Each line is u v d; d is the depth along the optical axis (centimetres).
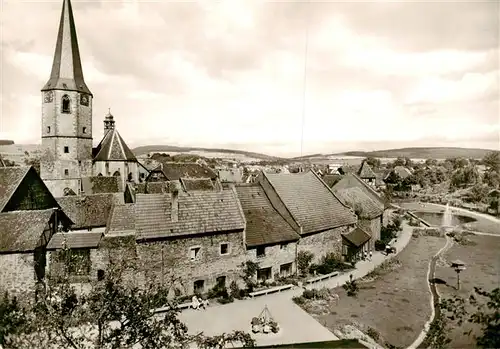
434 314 2230
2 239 2353
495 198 5044
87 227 3612
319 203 3581
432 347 1517
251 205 3241
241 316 2298
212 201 2861
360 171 8756
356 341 1853
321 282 2908
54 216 2739
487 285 2638
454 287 2644
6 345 1232
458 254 3522
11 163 4750
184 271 2580
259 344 1908
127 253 2444
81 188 5109
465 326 1794
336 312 2333
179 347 1399
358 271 3184
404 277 2947
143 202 2633
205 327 2134
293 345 1753
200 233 2614
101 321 1288
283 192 3409
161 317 2180
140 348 1694
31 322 1267
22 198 2941
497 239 3994
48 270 2444
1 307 1891
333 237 3428
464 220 5078
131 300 1339
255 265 2834
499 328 1026
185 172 7431
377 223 4144
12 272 2312
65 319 1312
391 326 2106
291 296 2633
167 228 2544
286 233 3058
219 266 2712
